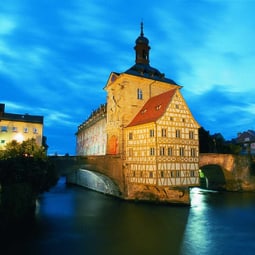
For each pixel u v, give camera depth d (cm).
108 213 3000
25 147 2847
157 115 3497
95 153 5803
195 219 2759
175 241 2070
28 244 1966
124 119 3984
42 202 3716
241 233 2289
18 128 4169
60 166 3428
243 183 5012
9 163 2523
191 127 3678
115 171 3812
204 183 5759
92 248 1906
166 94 3791
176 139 3497
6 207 2208
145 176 3472
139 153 3622
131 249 1894
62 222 2612
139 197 3659
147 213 3008
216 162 4691
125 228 2420
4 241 2025
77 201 3788
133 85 4131
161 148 3344
